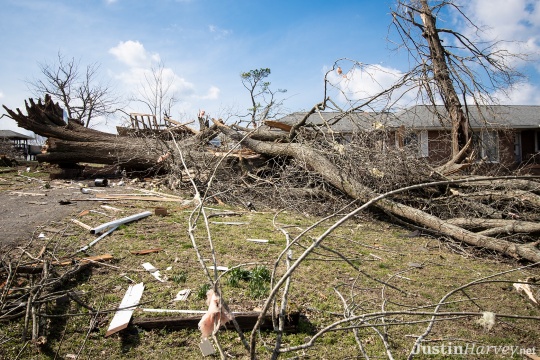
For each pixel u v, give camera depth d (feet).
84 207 22.86
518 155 60.13
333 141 25.94
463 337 11.57
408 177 24.49
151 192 28.17
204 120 34.45
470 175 26.78
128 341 10.62
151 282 13.78
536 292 14.35
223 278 14.16
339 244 19.51
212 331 8.02
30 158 70.74
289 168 27.66
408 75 27.99
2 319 10.75
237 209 25.43
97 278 13.80
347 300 13.23
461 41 34.47
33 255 14.99
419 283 15.30
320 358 10.14
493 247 18.78
